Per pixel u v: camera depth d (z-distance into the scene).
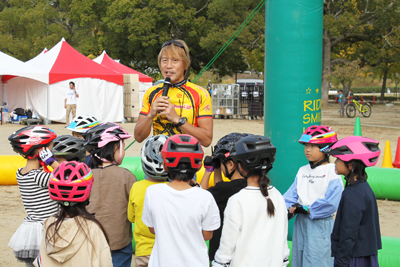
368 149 2.95
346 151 2.98
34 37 41.88
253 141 2.62
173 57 3.44
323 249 3.43
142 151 3.00
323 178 3.51
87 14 35.78
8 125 17.80
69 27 46.22
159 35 32.94
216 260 2.60
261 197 2.64
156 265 2.44
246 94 22.66
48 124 18.20
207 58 36.97
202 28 32.19
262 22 29.55
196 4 34.62
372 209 2.95
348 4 30.83
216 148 3.20
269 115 4.85
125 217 3.27
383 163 9.28
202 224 2.51
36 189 3.21
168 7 30.97
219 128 17.48
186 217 2.44
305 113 4.69
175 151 2.47
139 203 2.99
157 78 43.78
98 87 18.91
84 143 3.51
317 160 3.60
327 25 29.53
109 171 3.24
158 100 3.30
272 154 2.64
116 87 19.69
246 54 37.41
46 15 42.72
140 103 22.19
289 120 4.70
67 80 18.16
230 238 2.58
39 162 3.43
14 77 19.69
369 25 33.47
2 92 20.08
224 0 29.75
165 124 3.47
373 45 34.91
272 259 2.59
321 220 3.46
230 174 3.09
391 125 19.69
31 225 3.20
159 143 2.93
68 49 19.06
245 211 2.59
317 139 3.52
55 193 2.46
